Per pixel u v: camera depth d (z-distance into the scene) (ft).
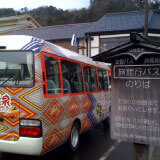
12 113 14.34
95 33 64.18
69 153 18.81
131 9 102.89
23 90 14.25
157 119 12.67
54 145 15.94
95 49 64.69
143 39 13.26
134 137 13.19
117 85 13.66
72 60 19.81
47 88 15.07
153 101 12.76
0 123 14.61
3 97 14.55
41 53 15.03
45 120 14.58
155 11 68.49
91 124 23.67
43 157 18.16
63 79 17.66
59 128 16.47
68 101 18.06
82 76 21.65
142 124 13.01
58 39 70.54
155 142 12.69
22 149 14.08
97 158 18.13
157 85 12.66
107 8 112.57
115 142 23.11
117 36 62.85
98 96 25.80
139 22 63.05
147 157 13.61
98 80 26.45
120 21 65.82
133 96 13.25
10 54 15.10
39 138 14.03
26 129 14.06
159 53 12.05
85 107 21.74
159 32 61.00
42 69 14.79
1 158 17.69
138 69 13.12
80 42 69.21
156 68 12.66
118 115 13.60
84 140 23.77
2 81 14.85
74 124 19.51
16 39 15.44
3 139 14.47
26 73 14.53
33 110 14.03
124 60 13.46
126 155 18.99
